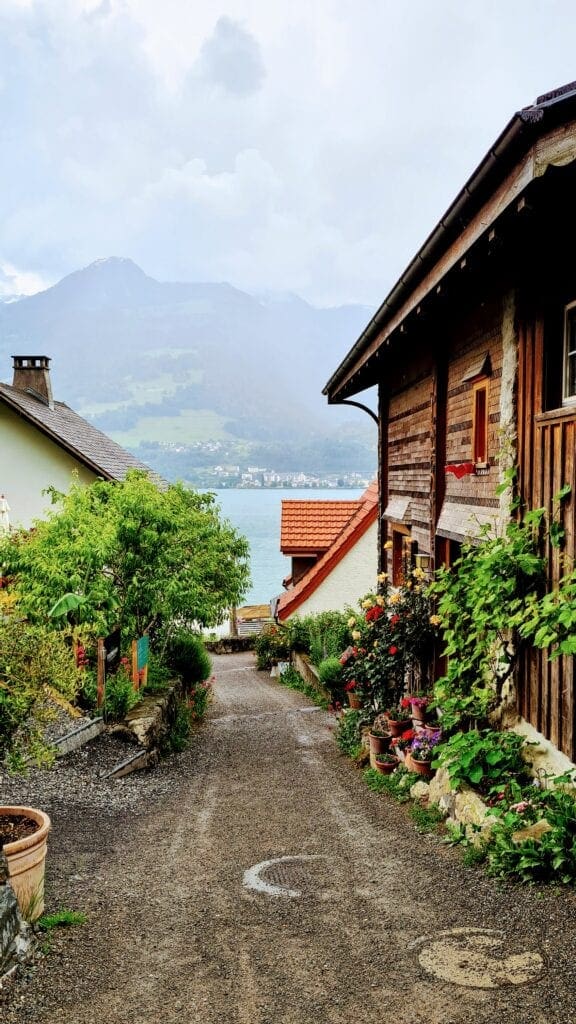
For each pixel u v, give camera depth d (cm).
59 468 1847
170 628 1305
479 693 630
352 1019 315
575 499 476
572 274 507
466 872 468
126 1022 323
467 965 350
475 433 695
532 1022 301
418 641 862
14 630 464
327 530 2064
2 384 1862
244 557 1520
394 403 1130
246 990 346
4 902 369
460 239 543
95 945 396
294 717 1331
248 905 450
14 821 443
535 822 470
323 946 387
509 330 584
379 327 884
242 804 725
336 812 674
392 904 434
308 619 1866
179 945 396
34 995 346
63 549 971
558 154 377
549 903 402
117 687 984
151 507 1088
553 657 468
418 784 685
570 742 483
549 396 532
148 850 573
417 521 956
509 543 557
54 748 496
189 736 1150
